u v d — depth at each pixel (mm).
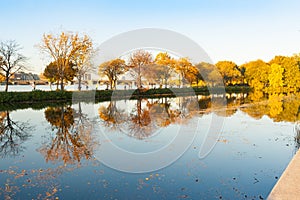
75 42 26516
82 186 4742
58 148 7660
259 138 8531
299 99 23656
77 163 6152
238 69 46750
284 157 6410
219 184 4801
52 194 4395
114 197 4281
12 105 20516
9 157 6715
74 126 11477
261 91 39031
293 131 9633
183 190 4547
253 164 5914
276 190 3908
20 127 11273
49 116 14633
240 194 4363
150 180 5043
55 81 31609
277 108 17000
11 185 4785
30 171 5598
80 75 21688
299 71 34500
